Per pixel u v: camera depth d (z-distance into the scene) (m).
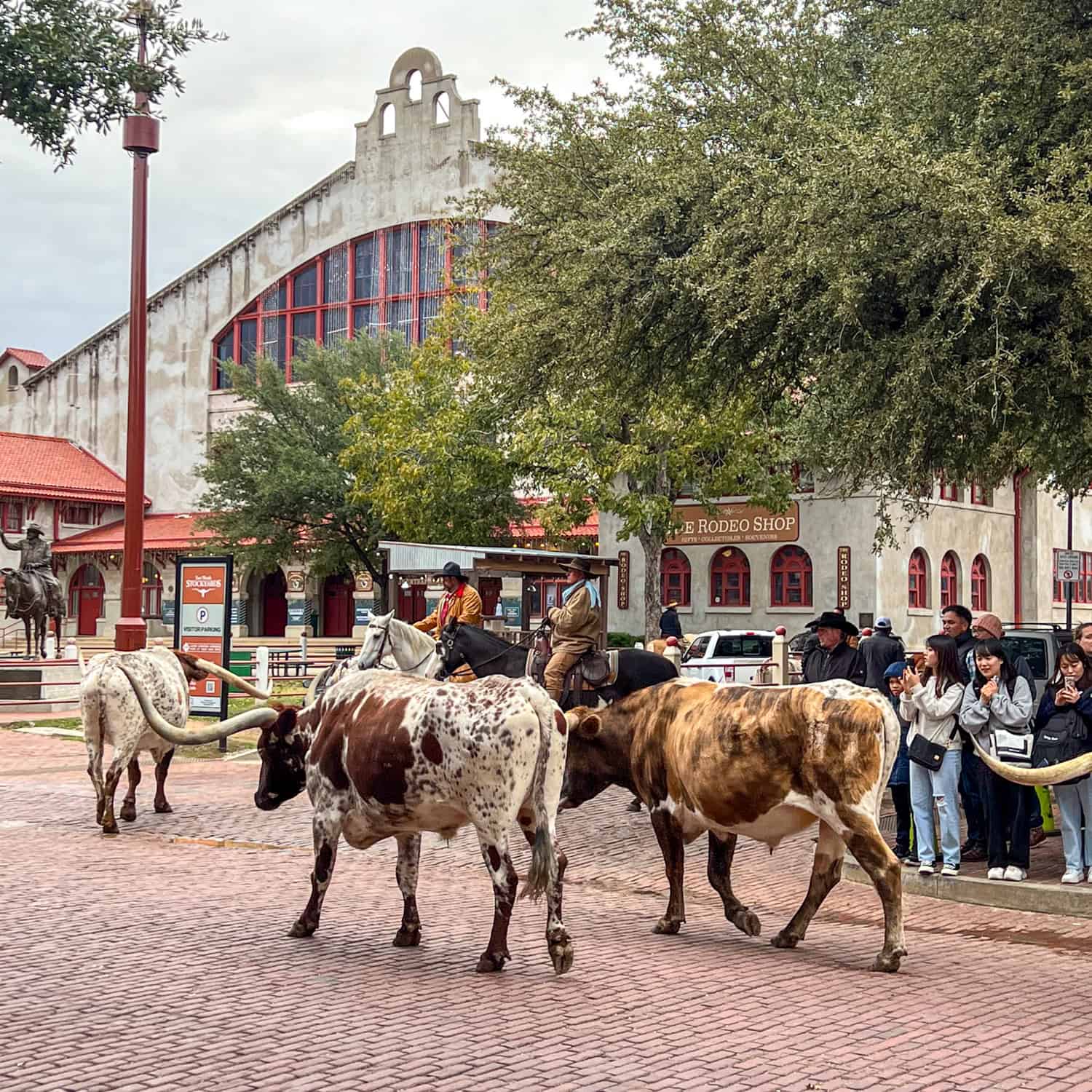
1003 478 20.42
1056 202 13.60
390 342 56.62
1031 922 10.16
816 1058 6.52
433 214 62.09
